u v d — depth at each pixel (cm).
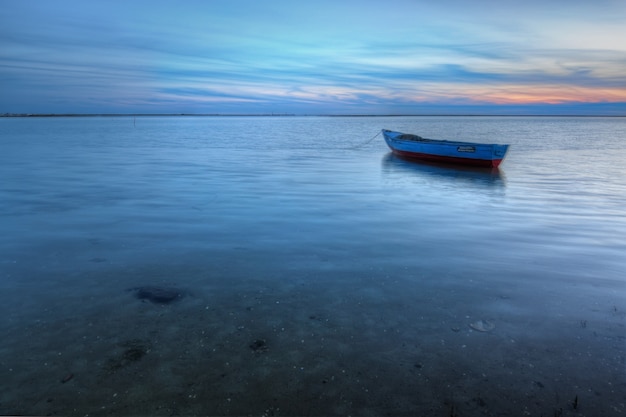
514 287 680
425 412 382
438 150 2728
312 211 1283
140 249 876
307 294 651
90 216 1184
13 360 460
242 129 10531
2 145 4344
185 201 1429
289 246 908
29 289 660
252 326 544
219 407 388
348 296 643
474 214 1259
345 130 9819
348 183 1908
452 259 827
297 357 471
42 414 376
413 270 761
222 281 702
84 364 453
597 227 1098
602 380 425
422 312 587
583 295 647
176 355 473
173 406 388
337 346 495
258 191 1655
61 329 531
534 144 4947
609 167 2625
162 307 599
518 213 1279
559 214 1265
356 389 414
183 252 859
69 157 3100
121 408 385
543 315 576
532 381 425
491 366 452
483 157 2502
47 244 905
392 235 1005
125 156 3212
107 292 651
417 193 1652
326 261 809
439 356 473
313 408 388
